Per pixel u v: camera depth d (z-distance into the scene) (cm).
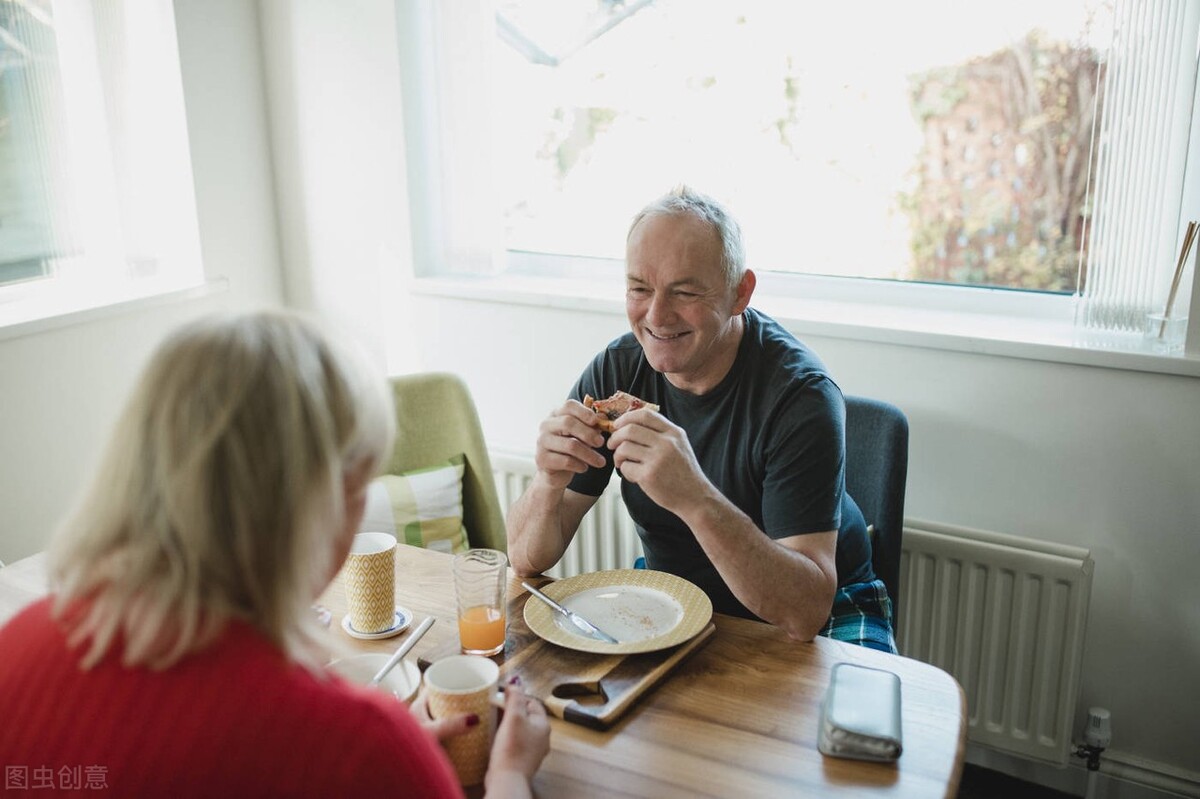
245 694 72
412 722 80
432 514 213
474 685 112
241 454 72
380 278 277
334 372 79
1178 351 195
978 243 228
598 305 246
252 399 73
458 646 134
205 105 261
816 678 127
